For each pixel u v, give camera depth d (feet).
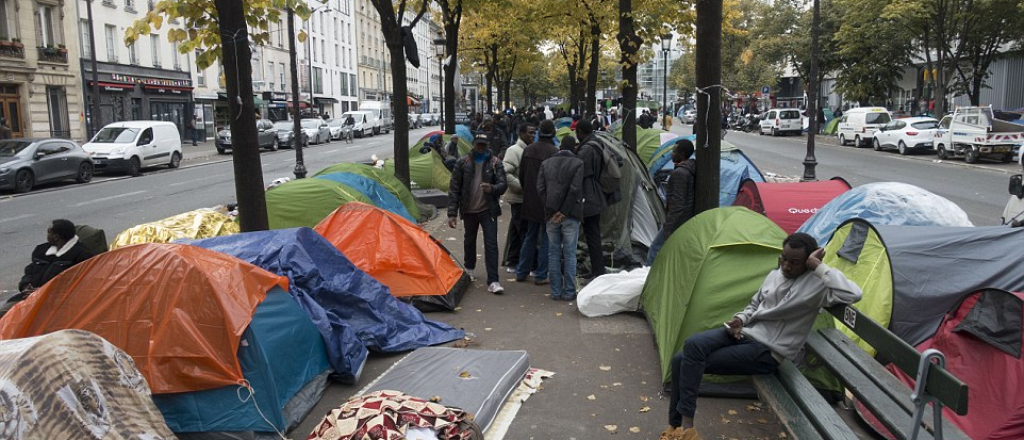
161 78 140.87
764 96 228.84
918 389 11.31
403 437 13.42
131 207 56.08
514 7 69.21
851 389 13.79
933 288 18.67
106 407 11.59
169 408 15.23
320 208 34.19
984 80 140.56
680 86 238.89
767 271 18.62
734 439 15.70
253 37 30.01
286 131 134.51
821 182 33.55
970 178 69.67
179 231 30.68
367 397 14.88
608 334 22.89
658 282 22.54
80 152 74.79
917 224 24.20
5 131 100.01
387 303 22.49
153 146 87.20
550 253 26.89
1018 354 14.73
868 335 13.65
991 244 19.21
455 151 58.29
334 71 233.35
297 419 16.76
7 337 15.26
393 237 26.30
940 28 105.40
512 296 27.66
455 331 22.70
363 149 129.29
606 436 15.99
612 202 28.35
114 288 15.81
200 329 15.49
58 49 112.78
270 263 20.35
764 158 97.76
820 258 15.01
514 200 31.73
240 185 24.40
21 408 10.32
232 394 15.46
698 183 26.43
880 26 125.80
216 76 167.02
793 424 13.48
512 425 16.56
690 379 14.94
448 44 72.28
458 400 16.66
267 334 16.56
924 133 100.42
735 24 174.50
